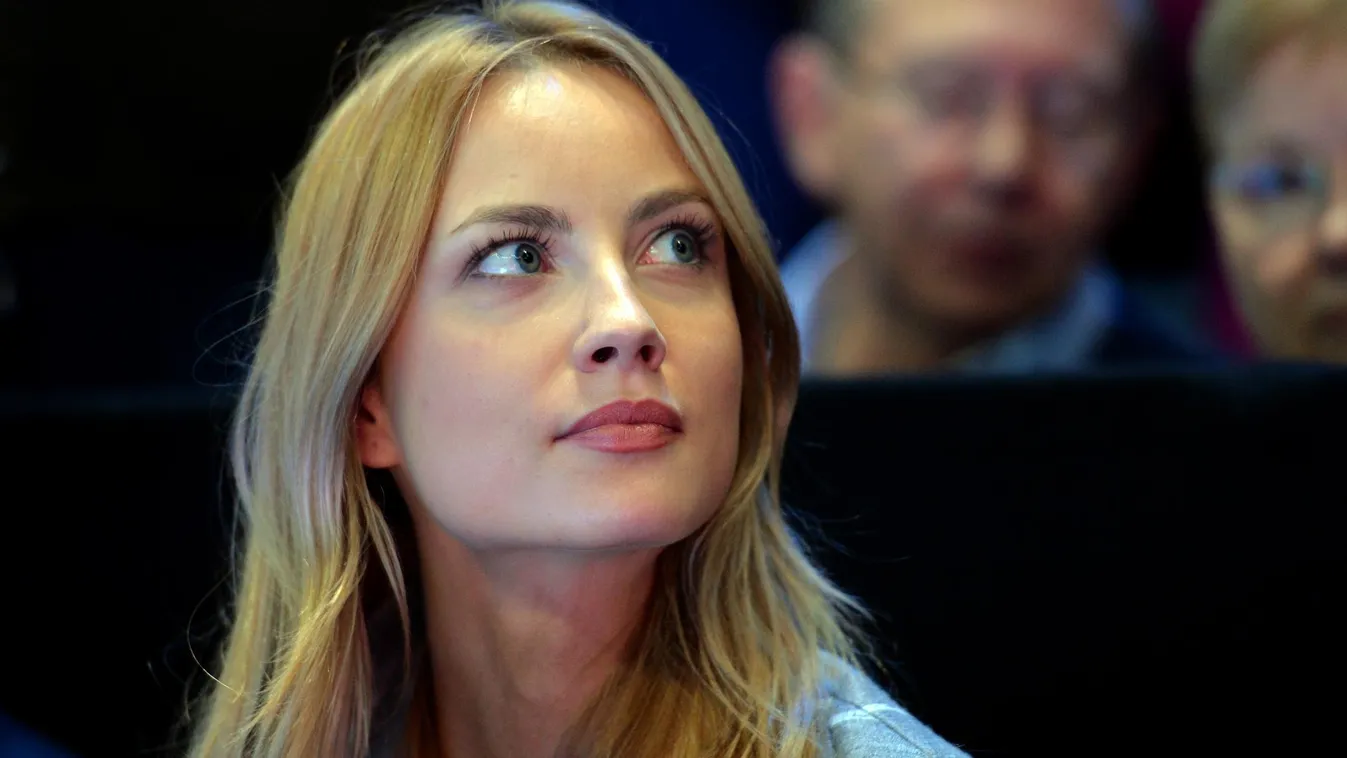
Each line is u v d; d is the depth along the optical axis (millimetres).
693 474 2875
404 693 3352
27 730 3914
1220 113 4438
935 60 5133
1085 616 3691
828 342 5824
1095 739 3713
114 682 4039
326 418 3088
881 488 3756
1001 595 3719
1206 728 3660
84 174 5922
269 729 3178
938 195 5207
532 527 2840
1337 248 4090
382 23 5996
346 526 3191
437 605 3268
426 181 2971
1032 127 5184
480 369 2883
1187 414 3656
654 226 3012
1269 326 4328
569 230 2928
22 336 5754
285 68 6039
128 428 4051
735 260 3258
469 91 3020
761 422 3258
